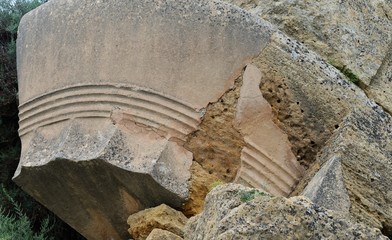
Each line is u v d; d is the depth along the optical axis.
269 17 7.33
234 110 6.59
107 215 6.74
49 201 6.93
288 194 6.54
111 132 6.47
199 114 6.55
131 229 6.48
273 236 4.36
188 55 6.60
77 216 6.90
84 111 6.63
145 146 6.46
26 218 7.80
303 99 6.68
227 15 6.68
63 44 6.82
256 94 6.62
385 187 6.21
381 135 6.46
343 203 6.05
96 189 6.60
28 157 6.73
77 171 6.53
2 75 8.76
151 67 6.59
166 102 6.55
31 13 7.16
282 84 6.68
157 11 6.67
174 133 6.52
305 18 7.29
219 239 4.36
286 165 6.59
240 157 6.55
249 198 4.70
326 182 6.12
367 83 7.18
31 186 6.89
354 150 6.31
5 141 8.60
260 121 6.61
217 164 6.55
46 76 6.84
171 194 6.36
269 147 6.60
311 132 6.65
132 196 6.52
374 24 7.40
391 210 6.15
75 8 6.86
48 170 6.63
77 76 6.71
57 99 6.75
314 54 6.84
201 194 6.44
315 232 4.40
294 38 7.25
